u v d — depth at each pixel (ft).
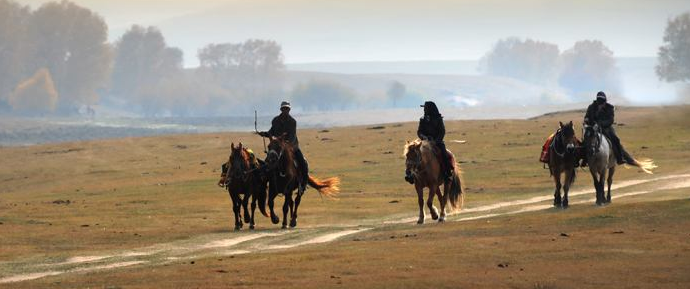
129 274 65.26
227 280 60.54
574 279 56.70
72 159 222.69
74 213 123.34
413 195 136.15
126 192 156.76
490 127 244.01
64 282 63.36
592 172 104.99
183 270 65.82
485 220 91.86
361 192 141.59
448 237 78.59
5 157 230.27
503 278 57.57
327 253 71.61
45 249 85.97
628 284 55.01
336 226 101.30
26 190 183.01
